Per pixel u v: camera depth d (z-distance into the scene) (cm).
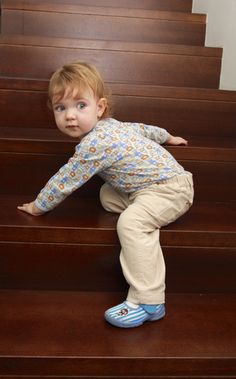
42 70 178
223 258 119
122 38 200
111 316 103
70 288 118
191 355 96
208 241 117
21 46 175
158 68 182
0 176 136
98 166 113
